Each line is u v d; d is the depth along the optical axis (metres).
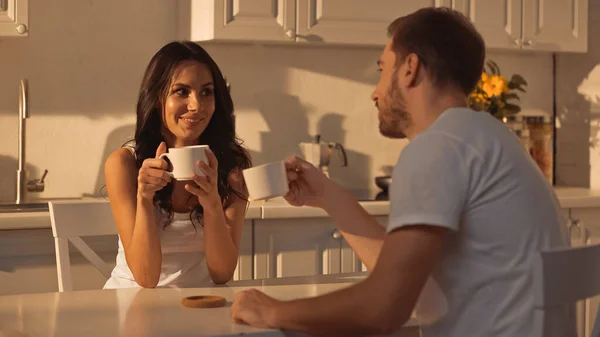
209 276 2.05
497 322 1.26
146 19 3.41
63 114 3.31
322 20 3.29
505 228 1.26
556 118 4.12
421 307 1.35
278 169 1.57
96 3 3.34
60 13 3.29
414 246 1.19
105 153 3.38
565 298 1.21
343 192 1.67
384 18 3.38
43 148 3.29
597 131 3.87
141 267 1.88
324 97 3.70
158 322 1.36
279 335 1.30
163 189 2.01
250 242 3.00
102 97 3.37
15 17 2.91
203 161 1.79
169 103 2.06
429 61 1.35
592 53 3.89
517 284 1.26
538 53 4.07
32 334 1.29
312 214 3.06
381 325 1.20
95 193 3.38
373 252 1.64
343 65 3.72
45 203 3.08
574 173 4.02
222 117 2.19
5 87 3.22
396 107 1.39
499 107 3.57
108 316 1.41
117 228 2.08
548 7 3.64
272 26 3.23
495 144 1.27
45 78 3.28
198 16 3.28
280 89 3.62
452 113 1.30
